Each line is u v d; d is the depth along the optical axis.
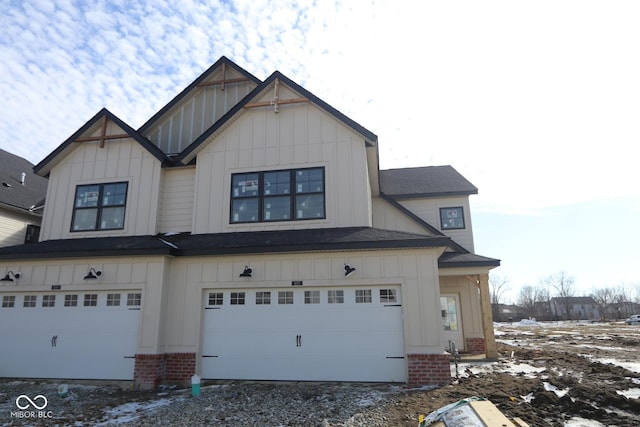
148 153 12.71
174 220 12.41
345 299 9.96
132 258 10.64
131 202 12.44
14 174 18.59
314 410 7.26
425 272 9.64
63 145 12.92
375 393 8.40
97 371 10.26
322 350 9.80
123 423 6.81
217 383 9.84
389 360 9.49
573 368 11.38
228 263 10.52
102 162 12.91
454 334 15.73
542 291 94.44
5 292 11.14
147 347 9.98
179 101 14.27
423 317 9.41
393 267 9.81
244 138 12.31
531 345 19.83
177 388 9.59
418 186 18.38
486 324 13.73
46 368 10.53
